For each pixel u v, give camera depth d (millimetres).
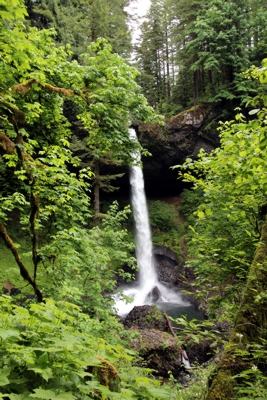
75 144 14000
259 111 2428
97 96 5863
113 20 15992
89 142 7234
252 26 21641
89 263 6746
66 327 2010
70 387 1604
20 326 1889
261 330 2801
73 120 17266
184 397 3871
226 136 4789
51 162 4410
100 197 23469
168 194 26188
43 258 5766
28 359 1523
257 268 3307
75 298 5887
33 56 5137
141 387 1937
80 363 1708
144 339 8992
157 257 21703
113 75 5957
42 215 5973
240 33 20422
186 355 9047
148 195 26172
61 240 5965
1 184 5129
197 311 14977
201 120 21141
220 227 5676
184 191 24312
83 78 6207
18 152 4266
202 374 5504
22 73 4922
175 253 21188
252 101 2418
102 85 6328
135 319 11641
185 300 16984
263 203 4250
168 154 21875
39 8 17562
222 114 20734
